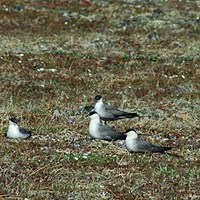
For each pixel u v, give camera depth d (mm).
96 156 19547
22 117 23484
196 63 33000
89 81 29328
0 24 38656
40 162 18875
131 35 38219
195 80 30188
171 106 26344
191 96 27922
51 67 31281
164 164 19141
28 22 39500
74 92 27703
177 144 21547
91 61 32500
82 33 38344
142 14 42500
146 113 25203
